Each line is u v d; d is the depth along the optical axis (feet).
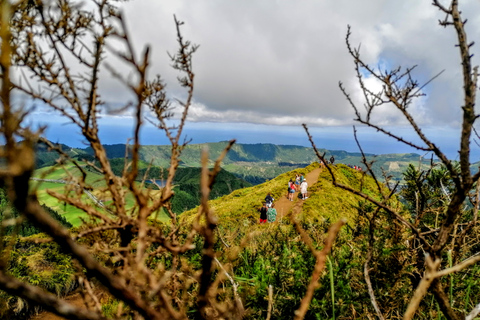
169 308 2.47
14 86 3.92
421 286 2.95
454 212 4.97
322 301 8.50
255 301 8.63
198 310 2.46
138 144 2.72
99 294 3.56
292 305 8.59
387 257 8.61
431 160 7.77
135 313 3.53
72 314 1.73
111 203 4.45
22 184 1.39
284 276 9.71
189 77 5.32
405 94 5.42
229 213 63.98
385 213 9.47
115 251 3.83
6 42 1.63
